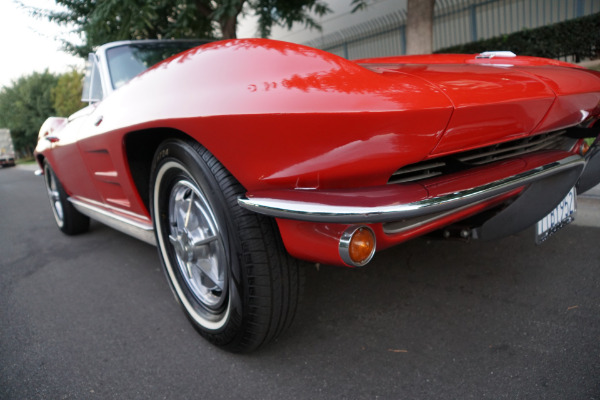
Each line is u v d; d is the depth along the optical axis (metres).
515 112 1.40
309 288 2.31
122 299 2.46
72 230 3.91
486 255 2.46
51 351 1.95
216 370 1.69
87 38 6.61
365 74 1.28
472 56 2.07
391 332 1.83
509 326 1.77
